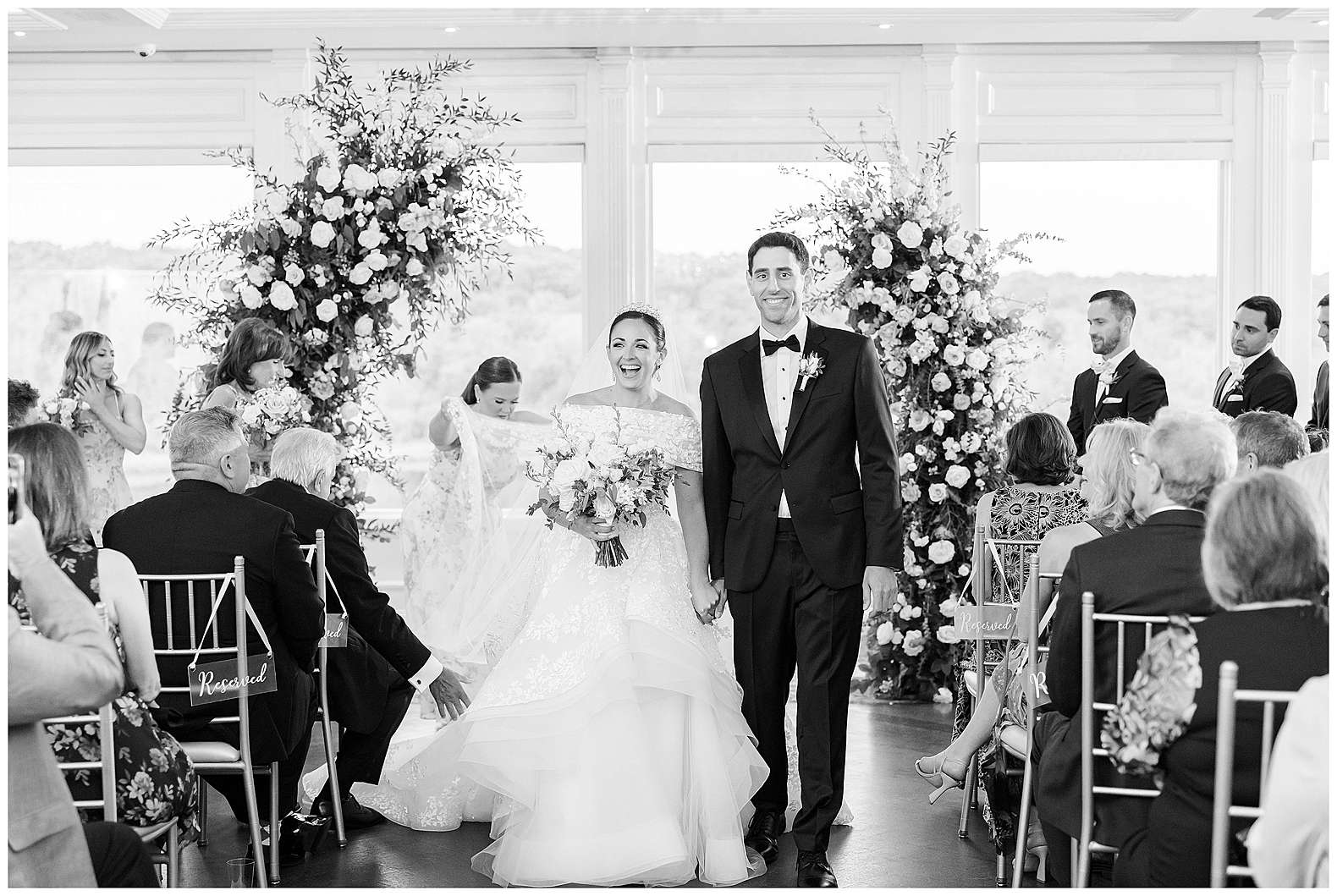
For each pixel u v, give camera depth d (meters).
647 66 7.73
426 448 7.77
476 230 6.19
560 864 3.46
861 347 3.71
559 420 3.96
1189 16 7.07
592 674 3.58
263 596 3.50
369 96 7.63
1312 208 7.67
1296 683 2.18
